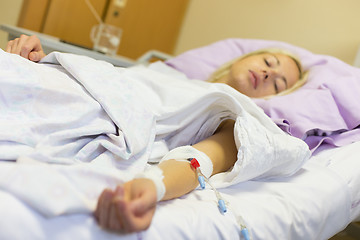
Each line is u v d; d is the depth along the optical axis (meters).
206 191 0.92
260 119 1.10
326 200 1.00
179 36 3.33
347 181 1.13
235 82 1.60
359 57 2.06
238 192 0.95
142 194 0.62
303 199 0.96
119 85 1.00
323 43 2.50
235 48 2.15
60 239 0.55
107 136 0.91
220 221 0.77
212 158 0.98
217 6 3.10
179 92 1.19
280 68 1.63
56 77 0.95
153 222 0.66
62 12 2.83
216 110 1.13
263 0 2.82
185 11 3.30
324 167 1.13
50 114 0.86
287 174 1.05
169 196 0.76
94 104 0.91
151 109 1.06
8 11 2.59
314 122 1.36
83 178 0.64
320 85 1.53
